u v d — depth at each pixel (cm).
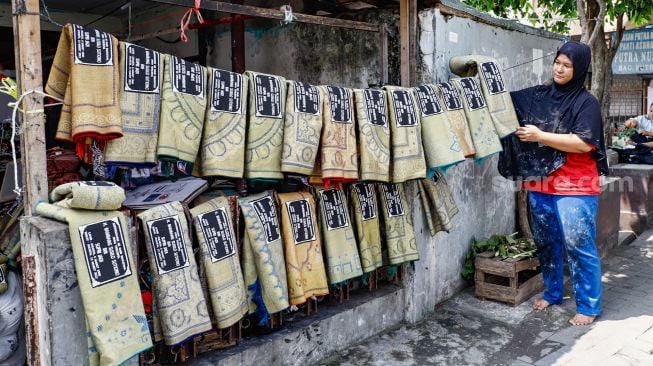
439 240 448
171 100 261
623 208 691
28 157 251
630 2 682
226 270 293
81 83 236
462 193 477
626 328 400
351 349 374
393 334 398
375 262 378
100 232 241
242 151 286
